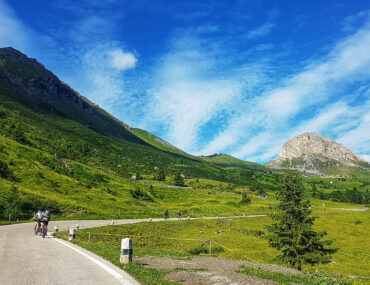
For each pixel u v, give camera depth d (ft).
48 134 579.07
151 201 322.34
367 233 170.50
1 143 273.13
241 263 47.55
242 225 195.31
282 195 85.61
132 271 33.19
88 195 236.22
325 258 76.23
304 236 79.05
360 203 547.90
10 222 124.36
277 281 32.27
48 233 90.48
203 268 39.01
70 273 30.91
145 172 633.61
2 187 166.40
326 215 253.85
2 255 41.06
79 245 60.54
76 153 465.06
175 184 484.74
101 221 160.97
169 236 139.54
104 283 27.17
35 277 28.32
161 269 37.11
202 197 395.75
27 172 225.76
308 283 33.32
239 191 494.59
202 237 143.23
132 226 143.43
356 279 72.49
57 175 260.62
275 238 81.56
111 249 55.11
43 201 170.40
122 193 307.37
